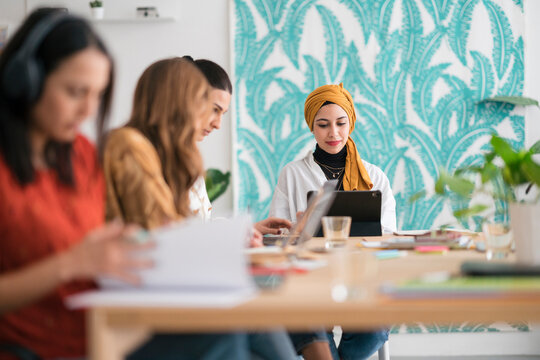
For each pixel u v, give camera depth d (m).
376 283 1.05
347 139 3.12
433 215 3.48
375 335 2.31
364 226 2.18
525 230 1.21
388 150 3.52
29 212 1.04
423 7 3.49
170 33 3.60
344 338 2.36
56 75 1.00
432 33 3.49
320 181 3.03
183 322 0.86
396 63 3.51
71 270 0.90
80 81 1.01
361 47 3.51
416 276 1.14
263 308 0.85
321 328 1.96
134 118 1.71
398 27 3.50
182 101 1.70
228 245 0.90
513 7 3.46
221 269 0.90
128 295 0.90
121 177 1.51
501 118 3.47
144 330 0.96
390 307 0.85
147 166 1.53
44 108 1.02
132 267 0.90
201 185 2.20
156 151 1.66
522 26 3.46
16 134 1.03
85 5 3.62
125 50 3.62
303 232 1.73
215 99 2.41
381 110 3.51
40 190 1.08
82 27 1.03
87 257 0.90
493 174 1.37
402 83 3.51
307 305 0.85
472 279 0.98
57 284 0.91
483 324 3.42
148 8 3.55
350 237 2.12
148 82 1.72
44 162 1.12
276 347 1.58
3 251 1.04
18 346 1.03
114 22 3.62
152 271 0.91
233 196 3.56
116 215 1.51
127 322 0.86
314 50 3.53
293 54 3.53
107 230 0.92
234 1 3.55
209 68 2.43
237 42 3.56
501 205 3.39
